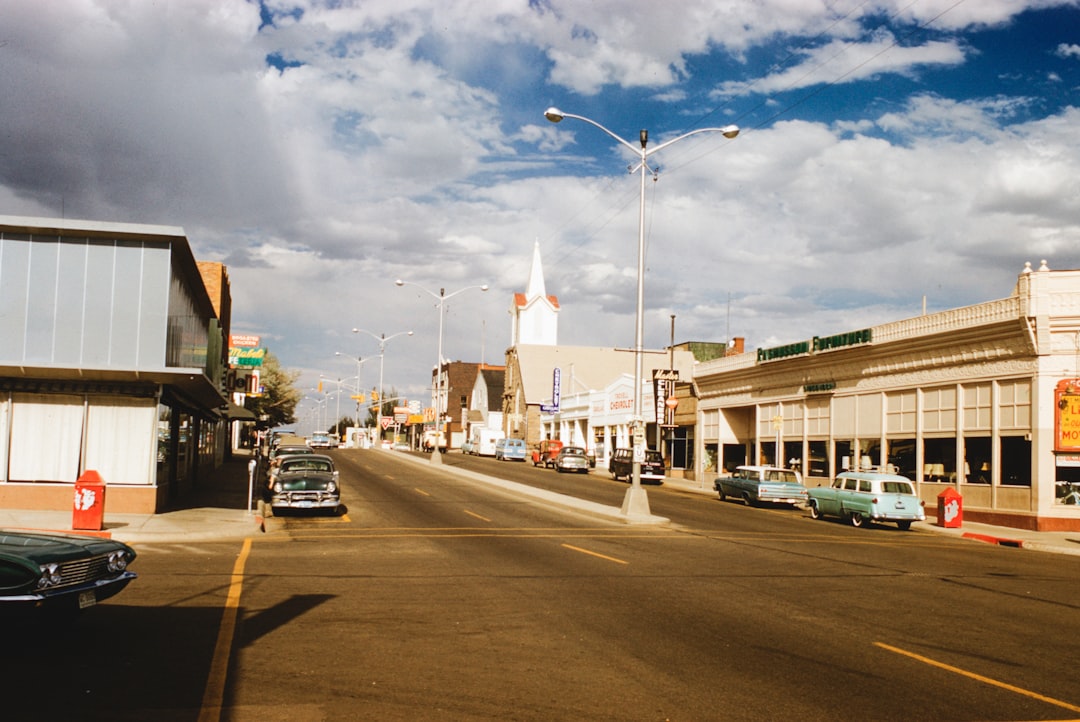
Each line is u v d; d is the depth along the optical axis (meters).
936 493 30.97
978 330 28.92
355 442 116.81
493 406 100.62
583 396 70.94
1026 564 18.11
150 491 21.77
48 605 8.03
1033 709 7.09
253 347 54.41
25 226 20.30
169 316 21.33
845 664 8.49
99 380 21.41
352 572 13.88
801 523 27.25
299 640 8.95
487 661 8.30
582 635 9.55
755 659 8.62
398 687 7.33
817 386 39.06
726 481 36.47
